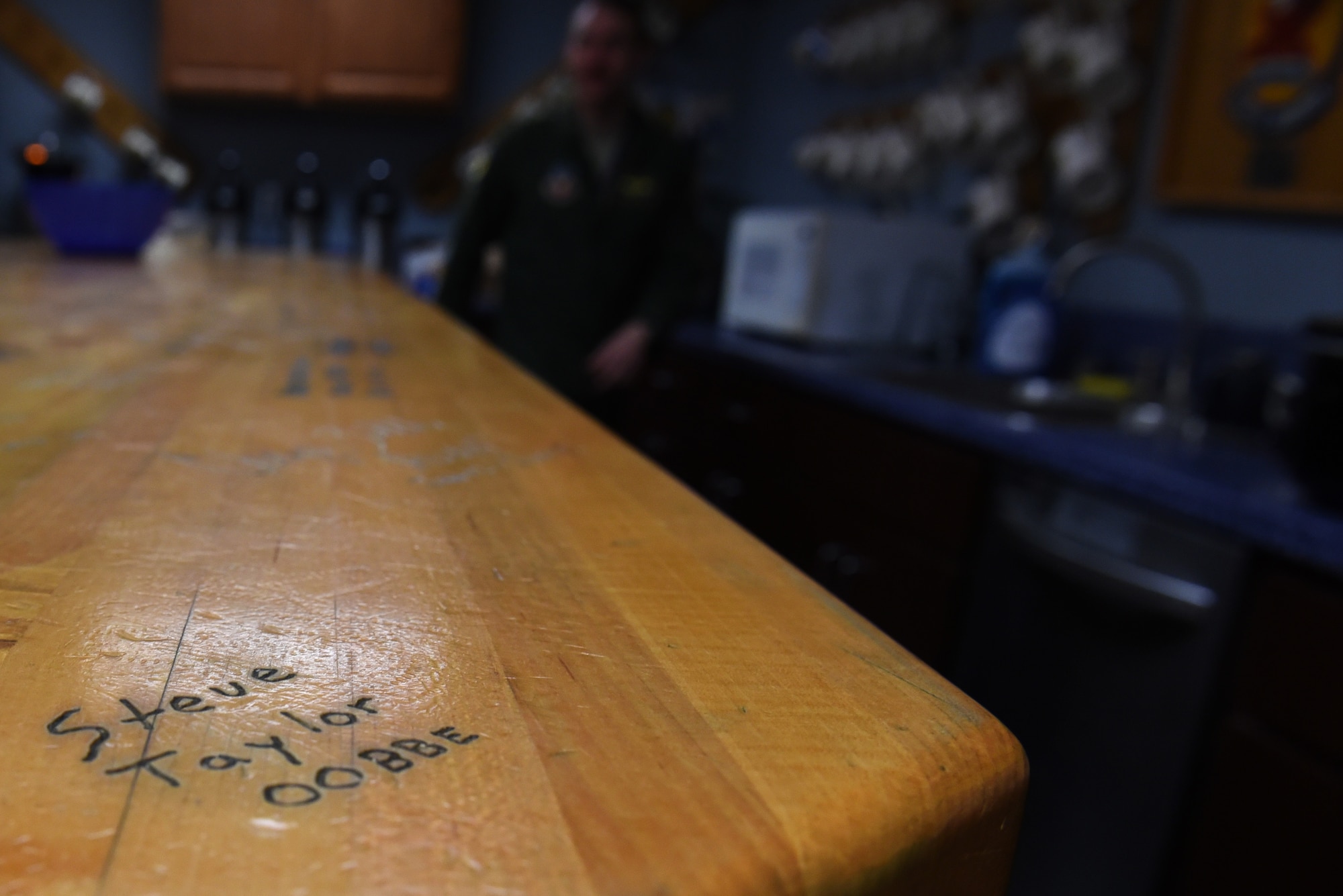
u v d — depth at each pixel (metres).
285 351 0.97
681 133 3.88
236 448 0.55
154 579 0.34
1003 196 2.62
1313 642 1.19
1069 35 2.36
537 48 4.14
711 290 3.46
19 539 0.38
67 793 0.21
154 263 2.12
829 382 2.16
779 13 4.01
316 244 3.86
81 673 0.27
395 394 0.77
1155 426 1.89
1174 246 2.21
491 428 0.66
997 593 1.67
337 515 0.44
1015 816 0.26
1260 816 1.24
